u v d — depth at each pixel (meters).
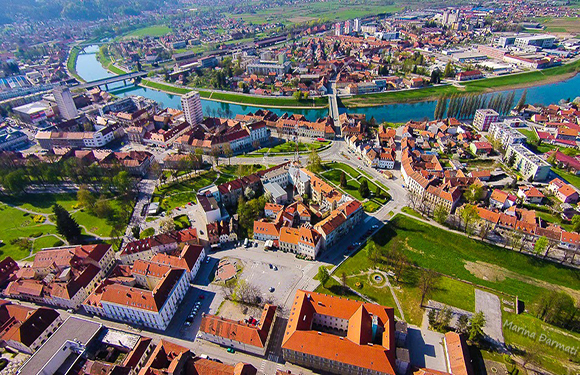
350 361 127.50
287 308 162.12
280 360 139.62
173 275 166.12
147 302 150.75
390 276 178.75
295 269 185.00
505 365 135.00
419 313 158.38
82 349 142.38
